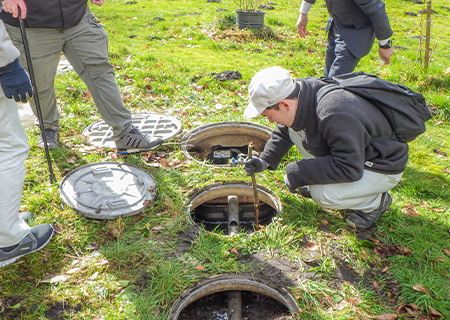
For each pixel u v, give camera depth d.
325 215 3.14
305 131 2.65
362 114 2.45
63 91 5.04
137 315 2.29
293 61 7.16
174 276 2.54
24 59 3.35
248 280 2.56
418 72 6.32
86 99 4.94
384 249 2.84
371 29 3.58
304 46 8.48
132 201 3.13
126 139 3.72
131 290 2.46
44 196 3.15
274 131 3.14
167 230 2.95
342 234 2.95
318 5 13.53
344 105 2.43
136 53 7.14
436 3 14.77
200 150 4.31
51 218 2.96
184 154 3.88
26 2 3.06
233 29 9.23
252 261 2.71
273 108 2.52
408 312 2.37
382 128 2.58
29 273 2.55
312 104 2.53
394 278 2.62
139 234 2.90
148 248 2.77
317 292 2.48
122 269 2.62
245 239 2.87
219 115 4.67
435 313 2.33
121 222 2.95
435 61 7.66
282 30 9.66
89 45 3.36
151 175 3.47
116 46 7.66
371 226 3.01
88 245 2.78
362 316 2.34
